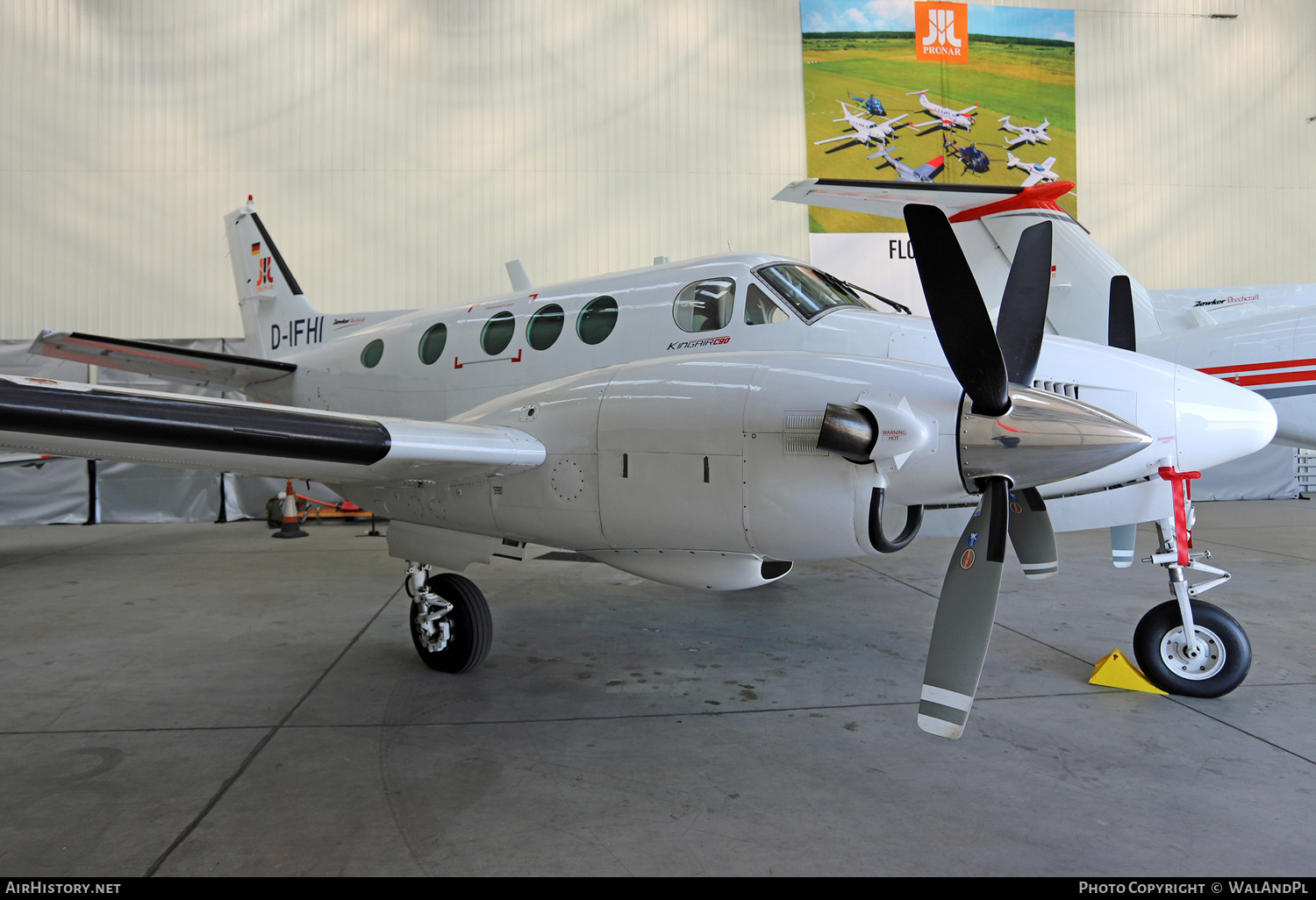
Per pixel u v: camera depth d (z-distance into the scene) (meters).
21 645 4.57
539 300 5.30
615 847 2.24
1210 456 3.64
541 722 3.29
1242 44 12.34
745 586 3.34
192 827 2.38
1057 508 3.95
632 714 3.38
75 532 9.71
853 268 11.76
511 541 3.82
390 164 11.27
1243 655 3.36
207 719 3.34
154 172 10.89
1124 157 12.18
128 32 10.85
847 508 2.85
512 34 11.45
